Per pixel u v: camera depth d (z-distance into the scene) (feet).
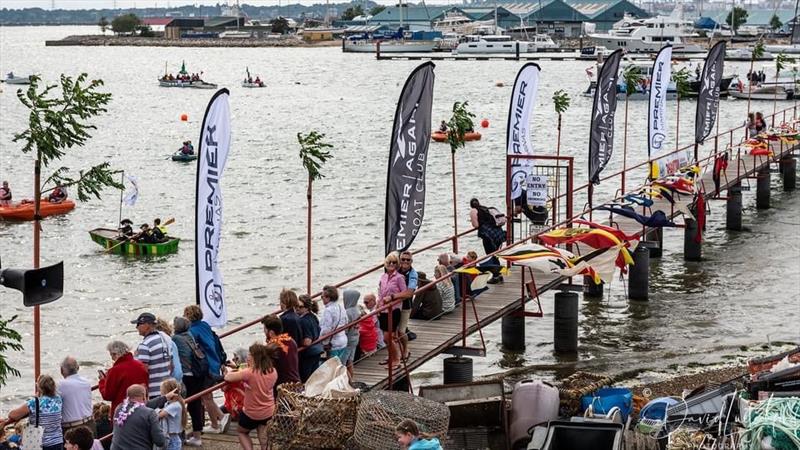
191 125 360.48
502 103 425.69
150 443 53.72
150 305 131.95
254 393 60.64
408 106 86.94
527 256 88.74
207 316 75.36
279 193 212.02
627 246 101.09
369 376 77.82
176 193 214.90
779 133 199.93
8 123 365.40
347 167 249.55
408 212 88.74
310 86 552.41
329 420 60.95
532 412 71.36
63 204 191.01
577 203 197.77
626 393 73.77
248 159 265.95
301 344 68.95
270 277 143.13
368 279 142.10
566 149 289.12
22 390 100.42
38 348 68.85
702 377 97.81
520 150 120.16
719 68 178.50
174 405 56.75
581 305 128.47
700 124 177.78
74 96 71.00
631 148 283.59
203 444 65.26
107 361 109.60
